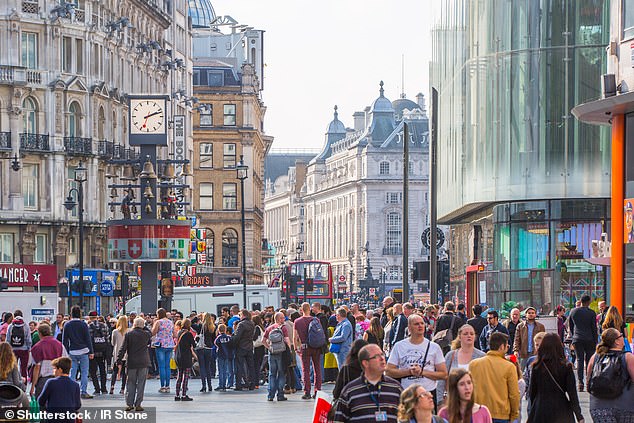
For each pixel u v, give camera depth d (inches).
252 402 1893.5
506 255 3184.1
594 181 2942.9
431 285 2244.1
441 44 3868.1
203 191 7470.5
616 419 1025.5
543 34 2997.0
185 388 1936.5
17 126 4170.8
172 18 6151.6
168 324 2138.3
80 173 3511.3
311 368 2239.2
